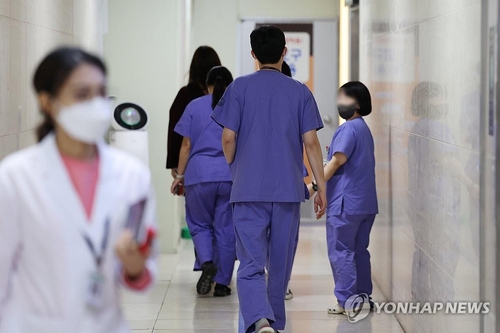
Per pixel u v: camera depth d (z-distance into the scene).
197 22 16.78
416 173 7.79
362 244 9.48
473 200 5.61
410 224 8.15
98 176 3.62
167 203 13.25
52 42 8.33
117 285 3.67
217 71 10.06
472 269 5.67
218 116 7.76
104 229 3.56
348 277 9.23
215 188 10.03
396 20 9.01
